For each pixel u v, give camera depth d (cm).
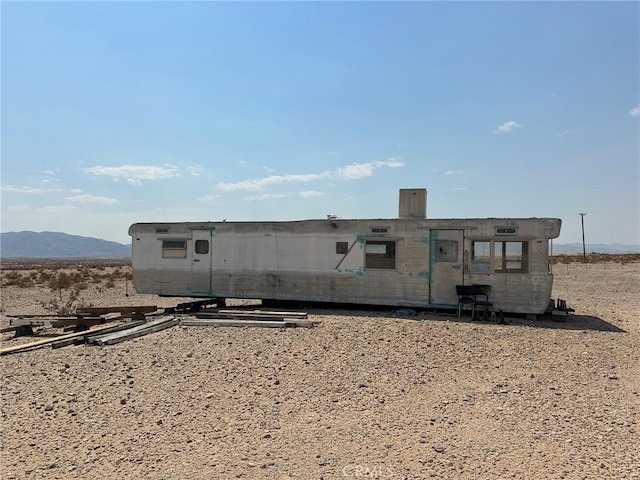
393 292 1388
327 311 1435
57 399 700
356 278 1423
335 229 1444
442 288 1343
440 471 458
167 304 1905
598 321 1298
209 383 759
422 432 557
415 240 1366
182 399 687
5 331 1249
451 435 548
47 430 584
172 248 1599
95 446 532
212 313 1350
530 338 1053
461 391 711
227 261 1546
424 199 1457
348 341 1022
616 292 2156
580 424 575
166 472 466
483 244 1309
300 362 870
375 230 1403
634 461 473
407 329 1133
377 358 893
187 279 1584
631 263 4666
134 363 888
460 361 875
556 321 1263
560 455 491
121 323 1345
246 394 704
